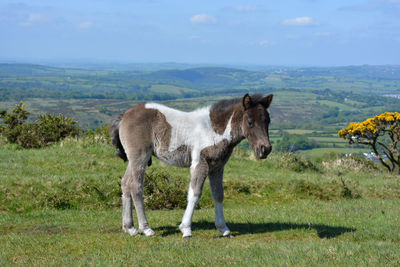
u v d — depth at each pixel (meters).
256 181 12.99
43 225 7.88
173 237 7.04
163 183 11.25
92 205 9.98
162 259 5.57
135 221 8.49
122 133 7.15
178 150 6.93
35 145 17.12
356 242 7.03
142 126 6.98
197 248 6.18
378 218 9.20
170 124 6.93
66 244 6.48
